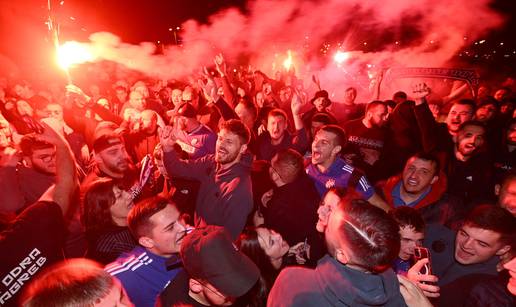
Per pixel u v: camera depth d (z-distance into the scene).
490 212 1.89
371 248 1.35
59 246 1.92
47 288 1.18
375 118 4.64
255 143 4.48
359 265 1.39
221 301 1.61
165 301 1.73
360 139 4.68
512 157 3.68
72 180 2.11
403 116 4.35
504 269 1.79
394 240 1.37
